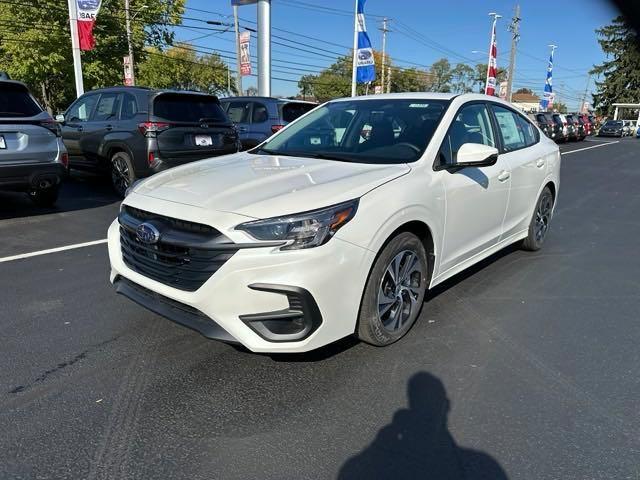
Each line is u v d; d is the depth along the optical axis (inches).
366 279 118.2
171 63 1406.3
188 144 328.5
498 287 183.5
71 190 363.9
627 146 1093.1
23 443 96.5
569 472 91.8
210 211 112.2
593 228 282.7
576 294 178.1
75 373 120.9
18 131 254.4
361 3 730.2
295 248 107.2
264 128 420.5
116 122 333.1
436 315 157.4
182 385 116.9
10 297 165.2
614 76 2497.5
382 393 115.3
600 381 122.1
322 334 112.3
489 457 95.4
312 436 100.5
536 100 4175.7
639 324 154.4
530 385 119.8
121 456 93.8
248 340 108.8
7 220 271.3
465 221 156.2
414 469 92.0
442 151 147.8
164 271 118.0
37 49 923.4
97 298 165.5
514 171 184.9
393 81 3090.6
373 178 126.0
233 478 89.0
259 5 501.4
